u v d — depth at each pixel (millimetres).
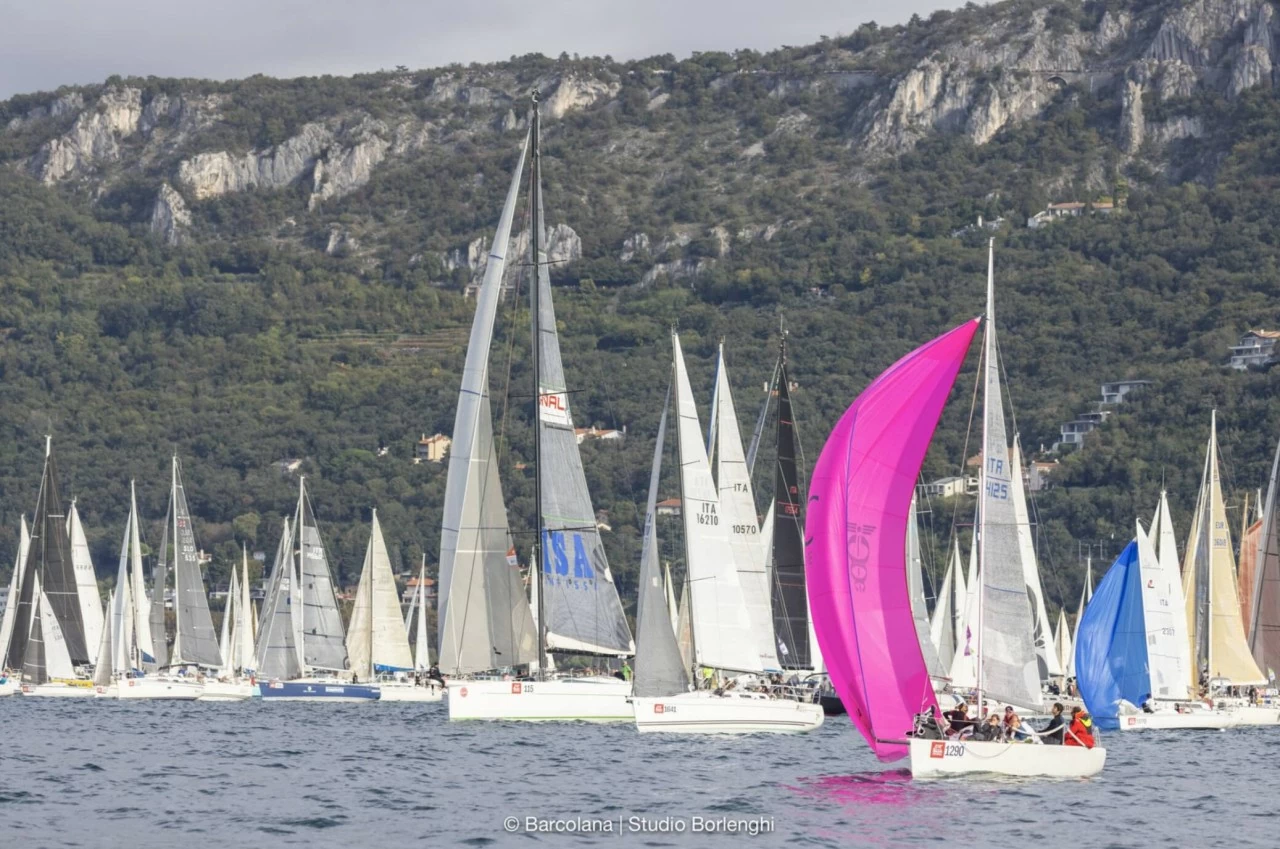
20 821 147875
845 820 146875
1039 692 161250
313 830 143375
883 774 176000
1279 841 142250
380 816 150250
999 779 164375
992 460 161375
